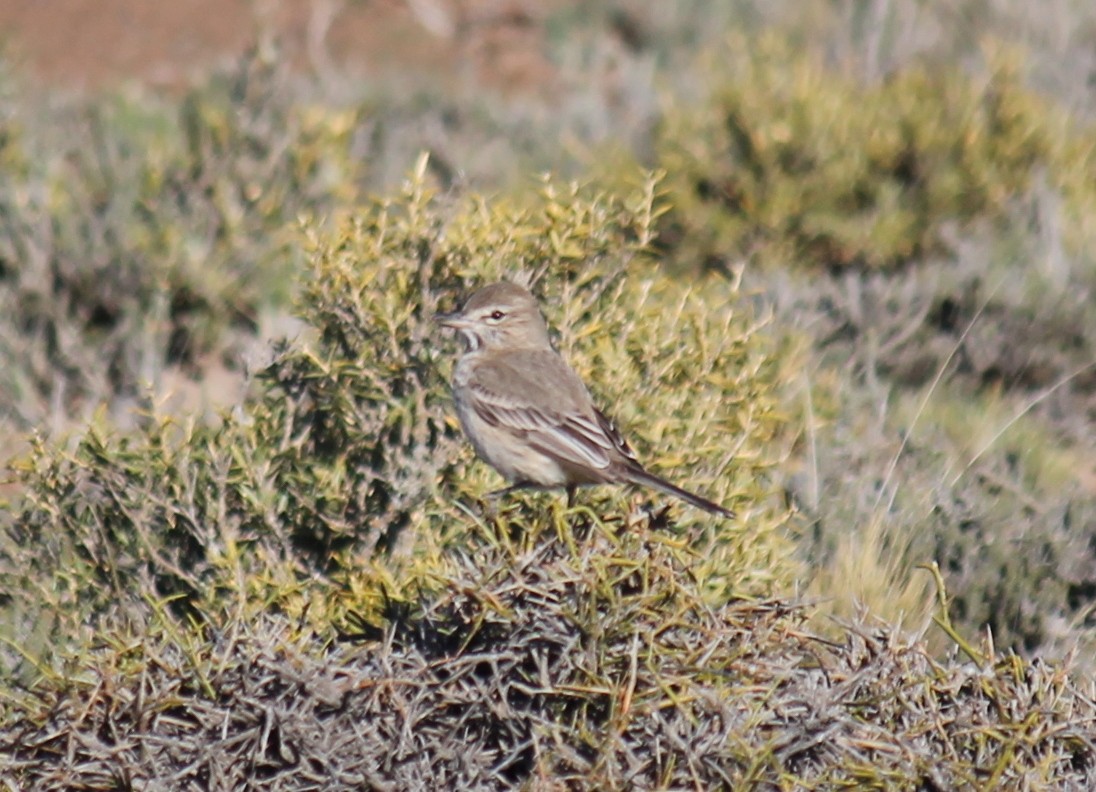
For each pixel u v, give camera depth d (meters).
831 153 19.48
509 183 20.95
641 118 22.91
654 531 9.24
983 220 19.48
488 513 9.86
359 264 12.16
